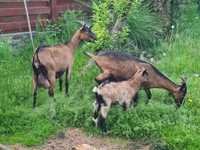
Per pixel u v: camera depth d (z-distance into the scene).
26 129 7.50
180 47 11.20
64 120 7.70
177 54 10.79
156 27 11.86
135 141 7.27
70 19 11.66
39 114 7.79
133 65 7.73
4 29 10.73
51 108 7.84
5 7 10.71
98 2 12.08
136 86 7.45
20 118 7.71
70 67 8.15
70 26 11.49
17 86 8.62
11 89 8.48
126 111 7.55
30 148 7.03
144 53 11.15
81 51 10.20
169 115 7.67
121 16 10.73
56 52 7.91
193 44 11.40
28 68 9.71
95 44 9.75
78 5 12.68
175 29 12.27
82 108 7.80
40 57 7.76
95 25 9.80
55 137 7.33
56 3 12.00
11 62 9.85
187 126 7.44
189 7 12.91
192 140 7.04
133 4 10.83
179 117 7.64
